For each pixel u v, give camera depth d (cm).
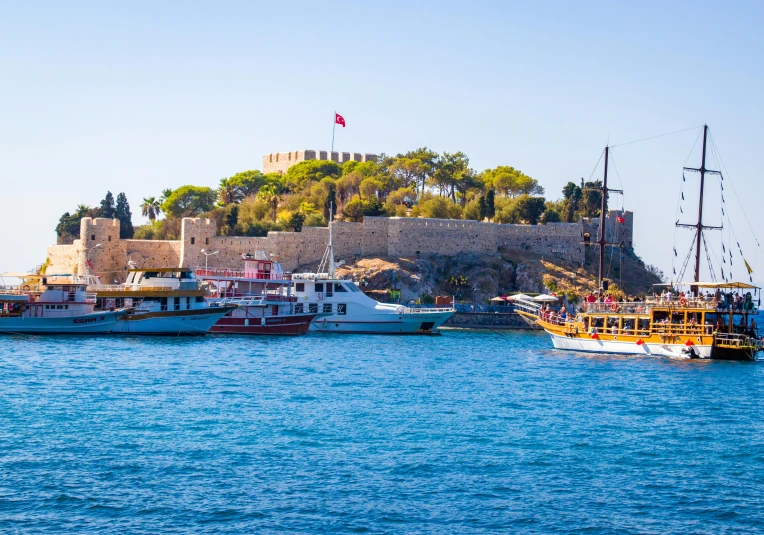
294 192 18750
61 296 9550
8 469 3875
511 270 15300
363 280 13988
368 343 10069
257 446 4347
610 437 4781
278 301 10844
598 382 6931
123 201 17188
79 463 3991
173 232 16800
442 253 15388
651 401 6012
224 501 3541
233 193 19162
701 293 9475
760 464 4278
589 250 16825
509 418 5247
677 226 10194
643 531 3338
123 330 9706
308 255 14938
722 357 8338
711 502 3672
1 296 9381
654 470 4128
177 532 3238
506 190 19500
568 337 9494
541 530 3328
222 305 10188
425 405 5631
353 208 16288
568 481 3909
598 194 18262
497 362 8331
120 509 3438
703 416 5494
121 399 5566
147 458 4088
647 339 8725
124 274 14788
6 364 7056
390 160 19850
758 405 5944
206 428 4725
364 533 3266
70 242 18075
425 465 4084
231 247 14738
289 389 6178
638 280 16838
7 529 3231
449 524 3362
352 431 4734
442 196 17938
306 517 3397
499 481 3878
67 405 5303
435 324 11694
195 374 6812
